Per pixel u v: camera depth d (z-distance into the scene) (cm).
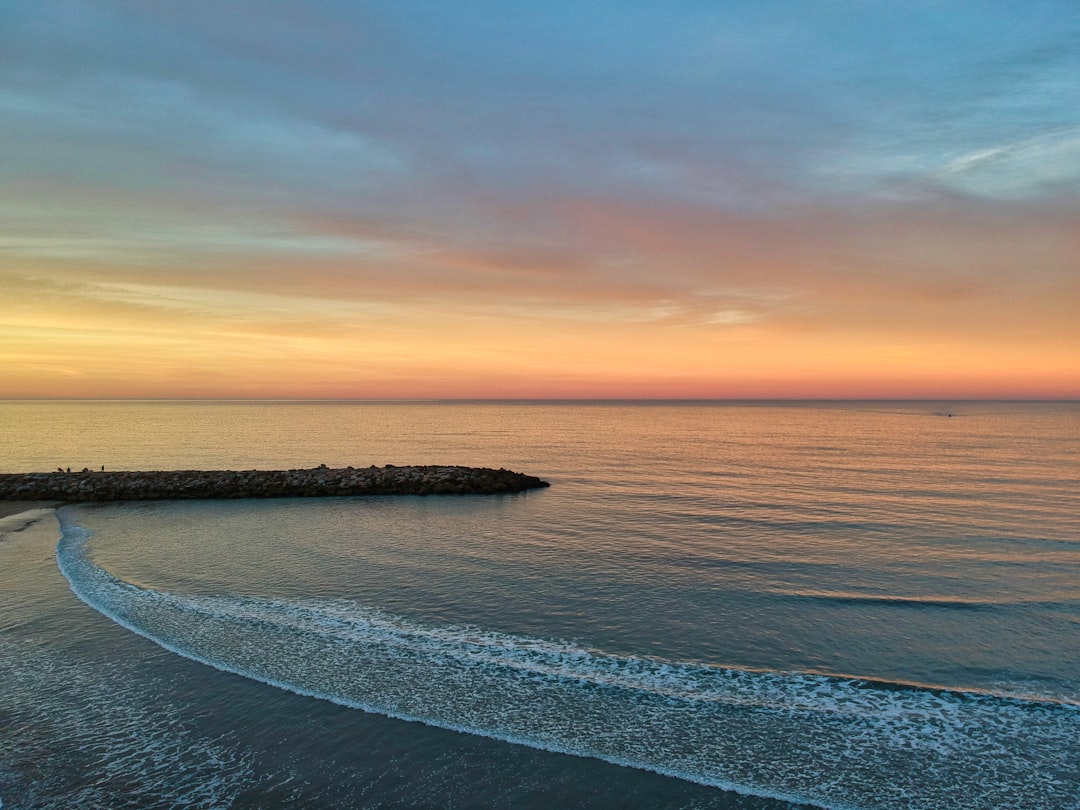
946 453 6450
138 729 1091
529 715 1148
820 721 1140
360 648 1433
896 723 1134
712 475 4675
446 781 957
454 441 8169
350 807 898
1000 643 1518
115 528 2786
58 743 1047
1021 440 8338
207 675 1287
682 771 985
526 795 926
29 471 4891
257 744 1048
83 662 1340
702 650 1459
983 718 1155
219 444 7400
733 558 2264
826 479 4428
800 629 1598
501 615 1667
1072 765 1008
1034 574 2091
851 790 945
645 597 1825
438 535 2645
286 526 2852
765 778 972
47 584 1864
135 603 1708
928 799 924
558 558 2252
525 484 4091
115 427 10606
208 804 902
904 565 2188
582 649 1453
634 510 3250
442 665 1350
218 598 1767
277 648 1424
